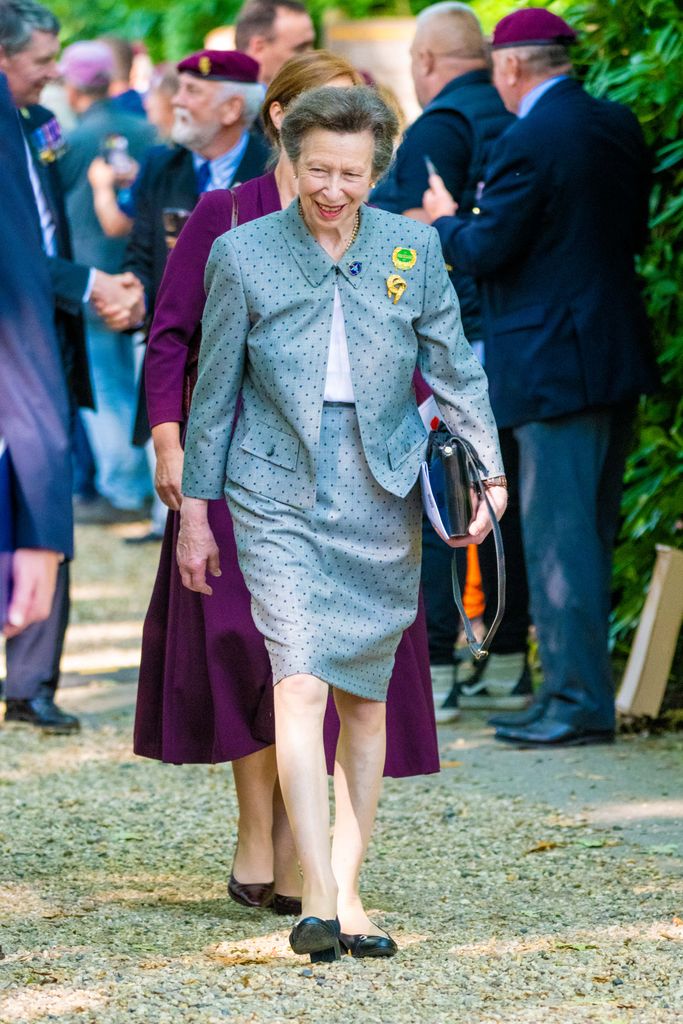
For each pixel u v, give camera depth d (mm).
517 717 18109
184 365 12211
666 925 11742
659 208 19656
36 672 18922
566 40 17688
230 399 10938
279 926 11938
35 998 10172
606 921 11914
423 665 12055
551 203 17172
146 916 12156
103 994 10258
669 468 19781
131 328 18578
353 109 10352
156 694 12438
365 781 11258
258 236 10781
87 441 35406
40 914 12203
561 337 17281
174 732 12078
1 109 9797
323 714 10734
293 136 10461
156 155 18875
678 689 19312
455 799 15609
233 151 17969
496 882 13047
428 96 19531
